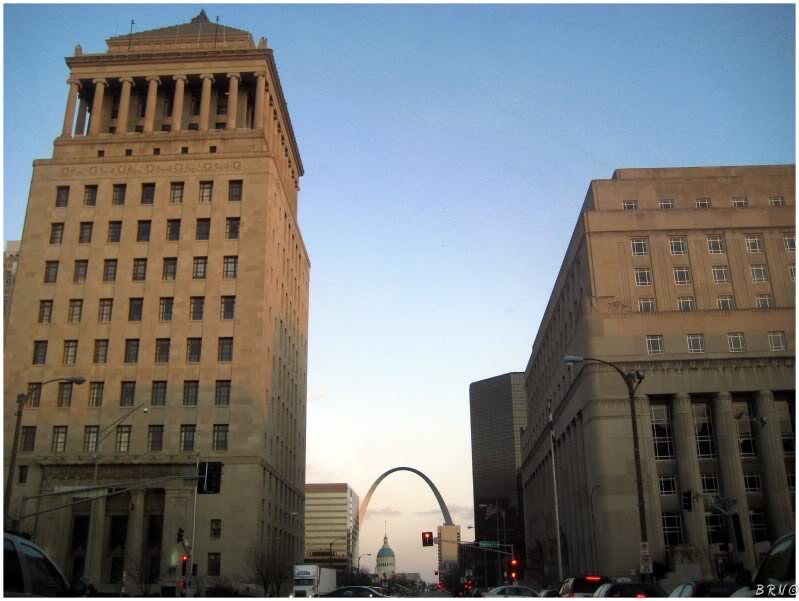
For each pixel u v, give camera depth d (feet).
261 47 296.51
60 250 269.85
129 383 253.85
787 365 251.39
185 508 232.73
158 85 299.99
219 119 301.22
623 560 235.61
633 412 132.67
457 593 413.39
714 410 250.98
